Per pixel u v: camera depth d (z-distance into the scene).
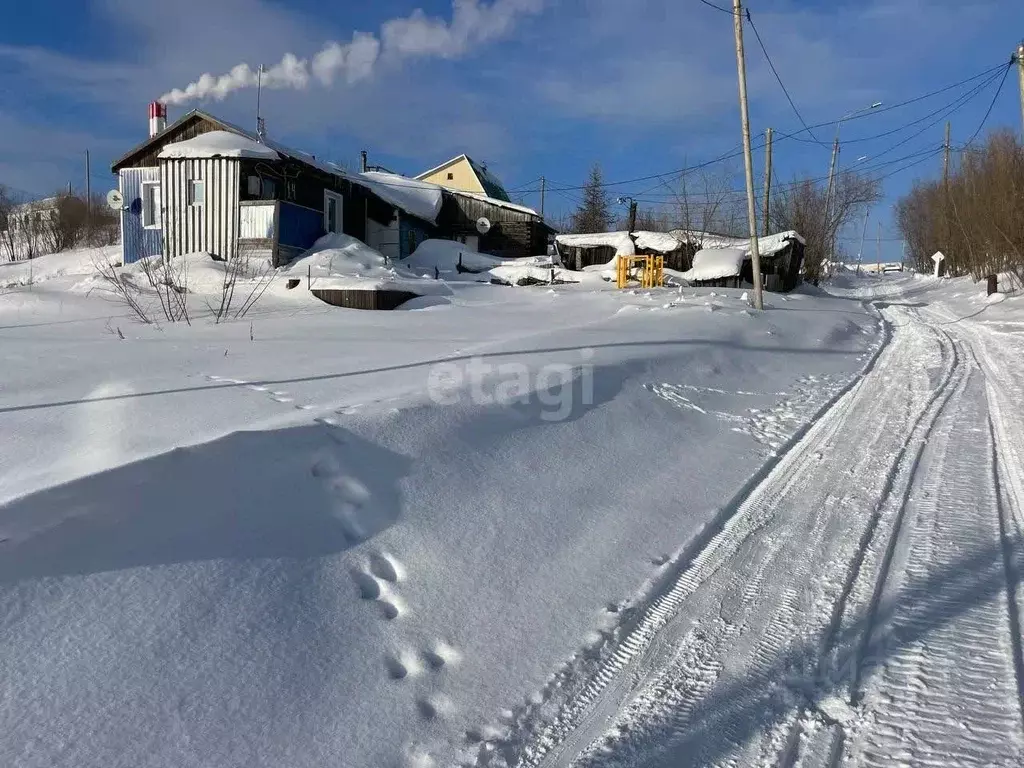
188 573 3.72
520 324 13.84
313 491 4.61
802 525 5.53
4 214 41.78
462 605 4.18
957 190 41.66
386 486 4.95
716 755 3.09
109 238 36.62
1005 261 29.66
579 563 4.84
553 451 6.34
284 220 21.88
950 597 4.30
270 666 3.44
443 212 36.41
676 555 5.06
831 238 47.56
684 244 30.27
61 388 7.34
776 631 4.04
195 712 3.12
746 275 27.19
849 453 7.35
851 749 3.10
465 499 5.17
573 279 26.38
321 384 7.26
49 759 2.77
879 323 19.14
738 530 5.49
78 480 3.83
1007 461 6.90
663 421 7.91
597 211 53.81
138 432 5.37
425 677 3.61
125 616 3.41
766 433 8.15
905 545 5.05
